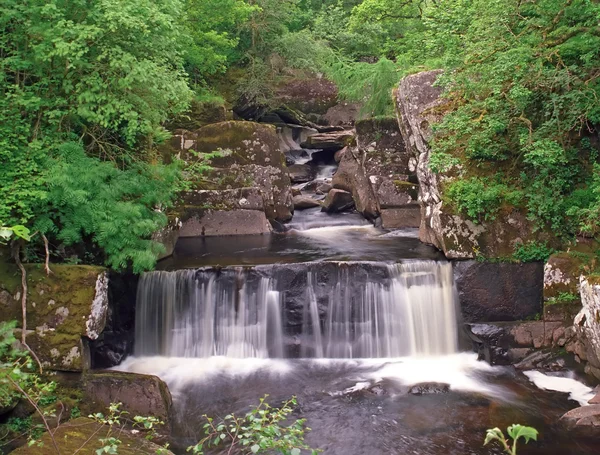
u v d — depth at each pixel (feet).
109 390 22.62
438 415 21.89
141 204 27.53
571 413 21.06
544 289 27.25
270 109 60.44
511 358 26.37
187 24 49.85
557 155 26.66
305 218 44.57
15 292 23.65
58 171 23.81
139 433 21.27
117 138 30.53
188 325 28.14
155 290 28.27
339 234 40.04
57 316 23.47
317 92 61.46
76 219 24.70
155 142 32.60
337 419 21.76
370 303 27.94
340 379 25.34
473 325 27.22
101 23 25.02
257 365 27.04
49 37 23.62
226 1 52.11
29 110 25.34
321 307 27.94
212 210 40.06
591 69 28.14
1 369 17.08
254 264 29.30
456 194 28.94
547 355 26.04
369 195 43.01
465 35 30.78
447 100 32.89
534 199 28.09
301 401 23.29
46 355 23.18
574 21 29.63
